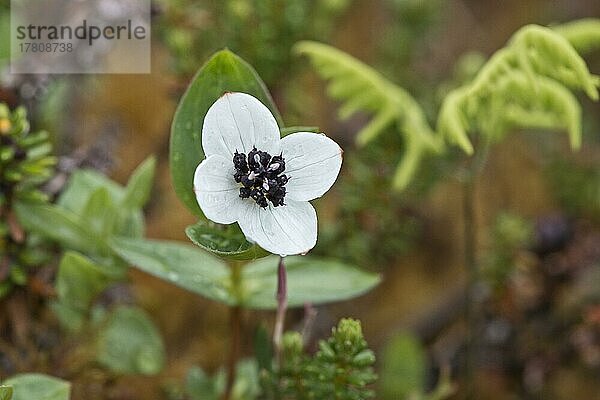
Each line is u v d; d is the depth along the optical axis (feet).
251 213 0.84
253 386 1.05
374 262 1.15
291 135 0.85
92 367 1.03
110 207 0.99
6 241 0.98
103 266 0.99
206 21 1.15
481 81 0.97
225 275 0.96
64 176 1.06
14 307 0.99
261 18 1.14
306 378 0.94
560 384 1.24
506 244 1.16
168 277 0.94
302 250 0.84
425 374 1.21
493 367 1.22
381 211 1.13
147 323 1.04
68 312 1.02
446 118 0.98
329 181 0.85
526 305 1.20
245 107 0.85
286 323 1.20
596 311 1.16
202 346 1.24
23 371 1.01
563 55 0.93
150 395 1.19
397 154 1.13
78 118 1.24
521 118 1.06
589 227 1.23
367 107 1.07
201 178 0.83
